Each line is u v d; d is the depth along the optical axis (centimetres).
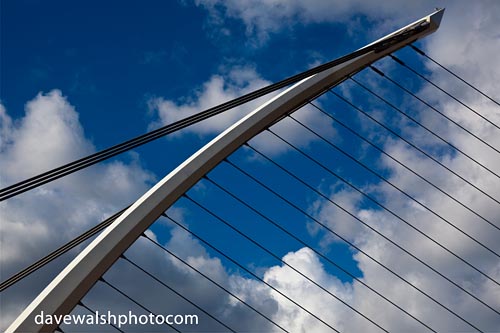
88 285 1859
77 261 1853
